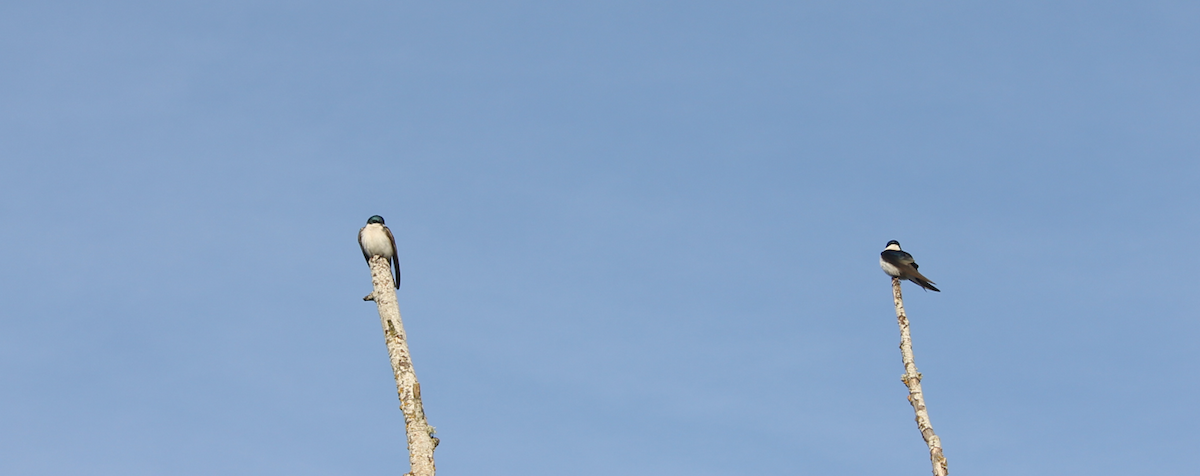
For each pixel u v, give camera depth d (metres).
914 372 15.41
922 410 14.88
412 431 13.97
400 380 14.65
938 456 14.20
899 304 16.44
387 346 15.26
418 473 13.50
